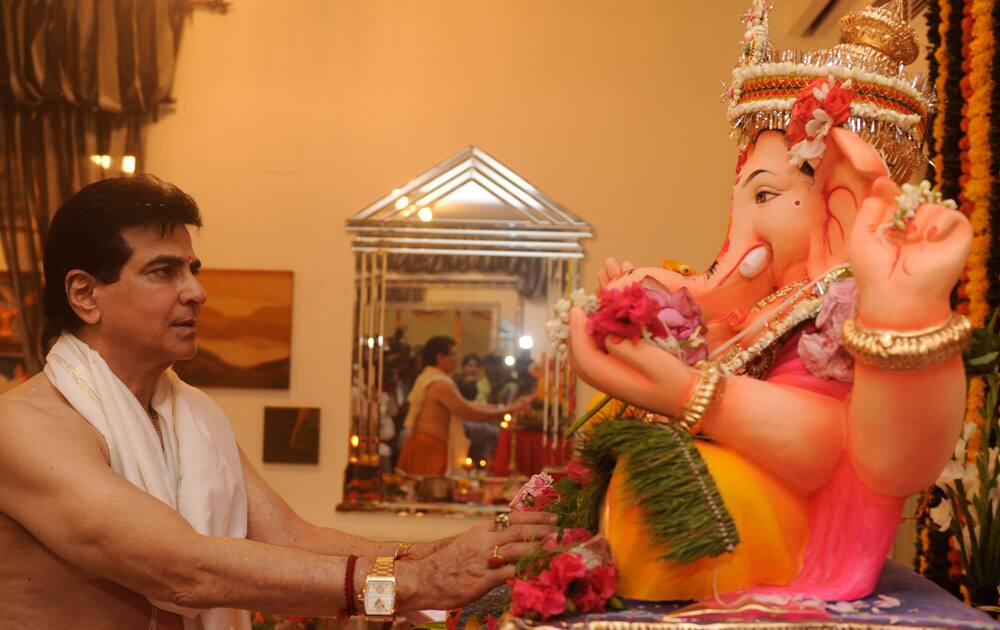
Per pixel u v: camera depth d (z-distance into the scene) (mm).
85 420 1771
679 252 5750
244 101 5840
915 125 1369
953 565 2250
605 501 1267
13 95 5660
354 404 5684
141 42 5723
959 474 1845
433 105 5855
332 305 5762
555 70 5859
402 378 5711
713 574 1186
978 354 1429
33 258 5648
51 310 1878
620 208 5781
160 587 1610
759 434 1192
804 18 5211
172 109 5828
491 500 5625
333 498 5664
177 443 1957
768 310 1354
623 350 1211
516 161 5816
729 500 1187
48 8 5688
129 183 1858
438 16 5902
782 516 1211
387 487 5645
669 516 1174
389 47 5883
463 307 5730
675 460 1188
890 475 1156
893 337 1074
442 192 5762
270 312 5719
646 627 1110
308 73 5863
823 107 1284
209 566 1599
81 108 5719
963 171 2426
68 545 1614
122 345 1842
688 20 5855
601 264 5754
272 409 5664
